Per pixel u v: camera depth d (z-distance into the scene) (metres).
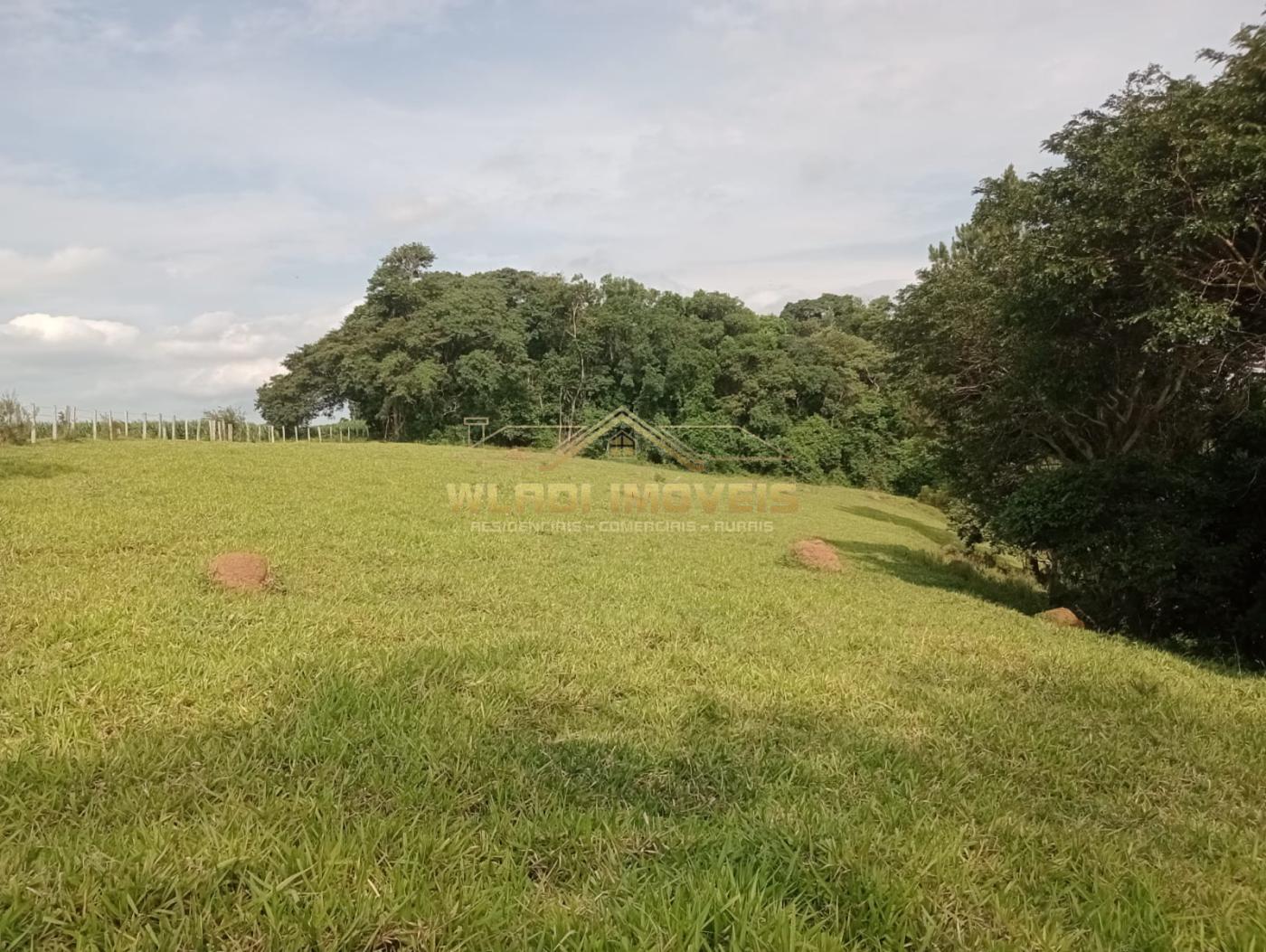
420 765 3.80
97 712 4.20
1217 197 7.96
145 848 2.82
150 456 18.41
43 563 7.43
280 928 2.46
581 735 4.46
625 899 2.75
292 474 17.41
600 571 10.33
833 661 6.63
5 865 2.70
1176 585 9.79
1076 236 9.52
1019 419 14.50
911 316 16.41
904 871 3.04
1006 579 18.64
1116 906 2.97
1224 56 8.44
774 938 2.54
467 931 2.53
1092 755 4.73
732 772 4.07
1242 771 4.68
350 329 44.75
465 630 6.63
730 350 46.91
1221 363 10.46
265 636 5.77
